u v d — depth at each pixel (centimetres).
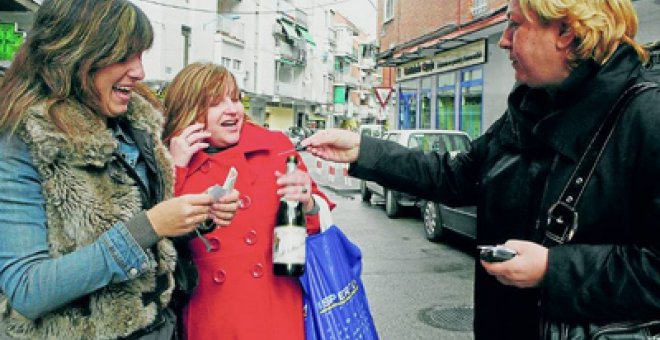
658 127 125
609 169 133
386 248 783
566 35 137
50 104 138
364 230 934
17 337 142
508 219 156
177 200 142
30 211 136
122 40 146
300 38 5234
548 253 133
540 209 145
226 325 194
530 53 143
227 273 197
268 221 203
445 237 853
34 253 134
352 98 7550
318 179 1844
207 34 3500
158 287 159
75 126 138
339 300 200
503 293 159
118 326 144
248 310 194
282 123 5328
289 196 188
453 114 1798
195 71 215
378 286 585
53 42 141
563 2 133
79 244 138
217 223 159
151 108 177
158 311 159
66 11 142
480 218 167
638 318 125
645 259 123
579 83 139
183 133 204
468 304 524
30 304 131
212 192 150
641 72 142
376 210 1193
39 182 139
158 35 2942
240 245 199
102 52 143
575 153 138
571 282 128
